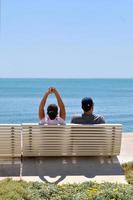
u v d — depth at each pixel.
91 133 8.09
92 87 128.88
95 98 65.75
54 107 8.17
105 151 8.23
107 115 38.47
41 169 7.75
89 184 6.72
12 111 42.06
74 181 7.18
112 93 85.81
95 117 8.35
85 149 8.18
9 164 7.97
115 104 52.78
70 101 56.66
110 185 6.61
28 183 6.65
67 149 8.16
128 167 7.89
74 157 8.45
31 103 53.53
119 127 8.12
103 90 103.00
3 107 47.53
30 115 37.88
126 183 7.07
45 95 8.59
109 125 8.08
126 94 81.31
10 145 7.98
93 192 6.15
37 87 125.00
